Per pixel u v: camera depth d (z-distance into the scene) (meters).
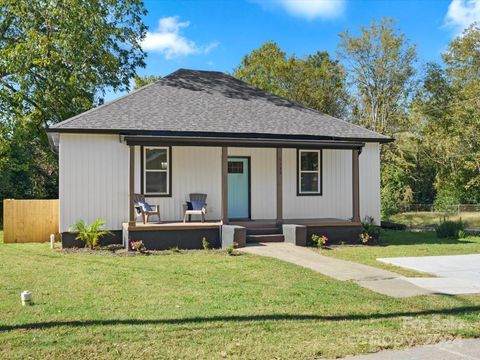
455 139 27.78
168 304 7.42
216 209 16.80
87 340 5.59
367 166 17.91
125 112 15.69
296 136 16.45
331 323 6.46
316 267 11.04
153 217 15.95
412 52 39.88
